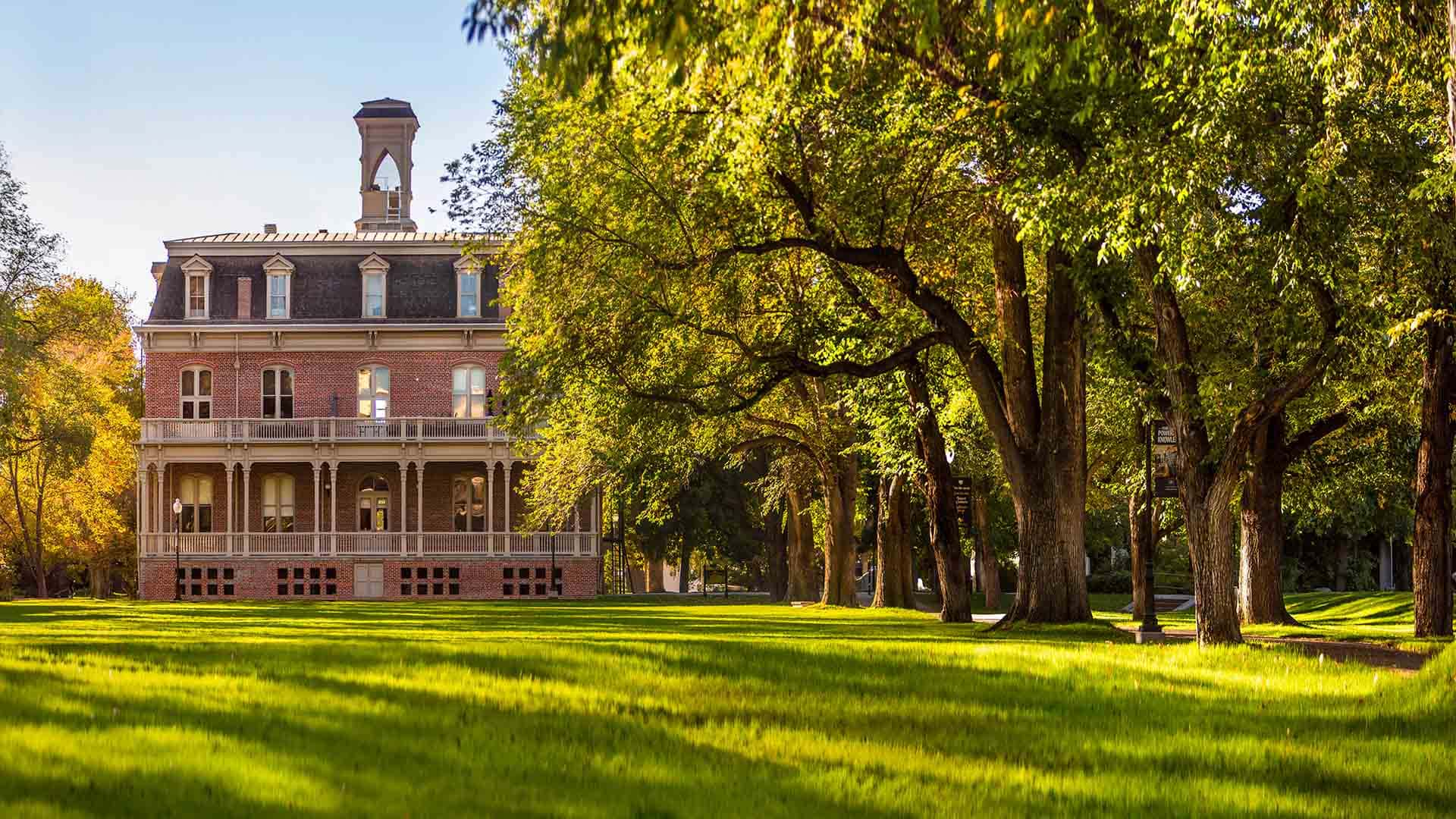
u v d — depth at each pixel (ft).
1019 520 92.22
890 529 151.74
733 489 242.17
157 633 78.54
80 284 238.89
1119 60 63.41
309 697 41.04
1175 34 58.13
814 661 52.16
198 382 211.20
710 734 37.17
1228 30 57.67
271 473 213.25
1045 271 102.53
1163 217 60.64
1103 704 45.11
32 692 39.96
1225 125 58.59
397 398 211.41
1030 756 35.63
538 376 99.40
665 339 95.76
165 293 211.41
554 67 43.24
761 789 30.07
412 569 209.77
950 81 69.62
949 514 113.09
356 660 49.08
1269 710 44.47
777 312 97.14
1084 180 64.08
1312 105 62.08
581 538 211.82
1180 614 150.00
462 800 28.14
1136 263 76.59
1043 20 45.91
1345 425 111.24
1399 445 117.60
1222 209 62.90
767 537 239.30
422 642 57.06
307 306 211.00
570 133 88.02
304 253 213.46
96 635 74.38
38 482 228.43
